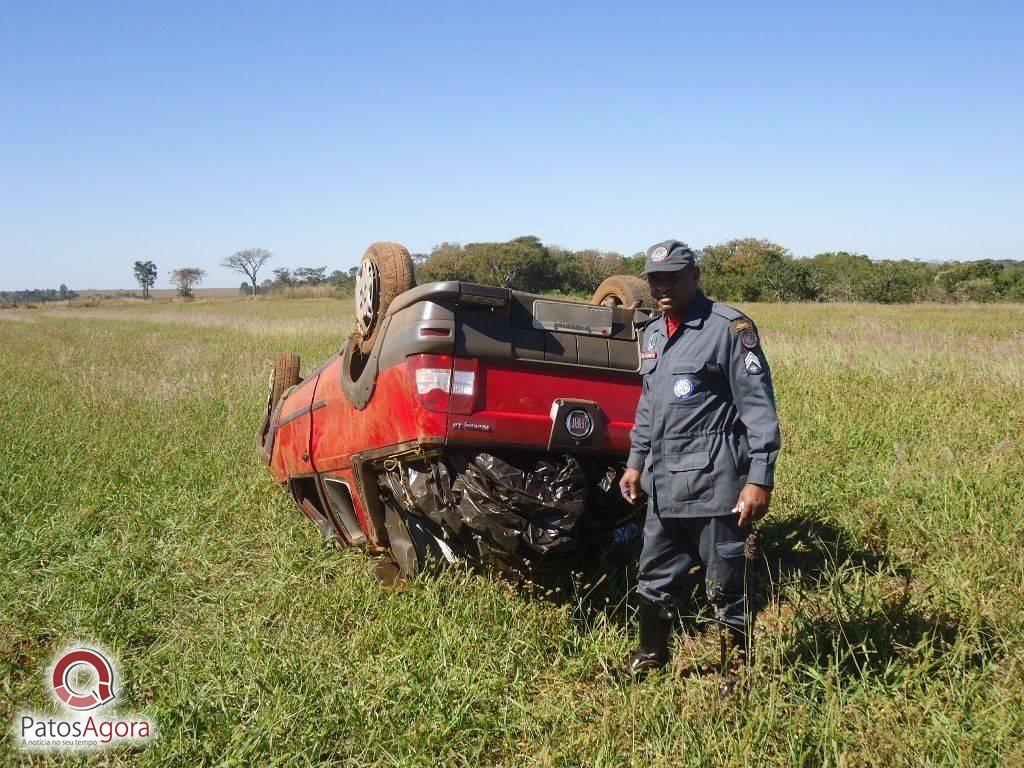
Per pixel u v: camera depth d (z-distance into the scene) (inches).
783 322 1061.1
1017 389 354.9
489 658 147.6
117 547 206.8
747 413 132.6
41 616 171.6
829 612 155.8
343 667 147.9
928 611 154.7
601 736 124.6
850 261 2655.0
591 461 170.1
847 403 340.2
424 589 170.4
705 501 134.8
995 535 186.4
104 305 4335.6
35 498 243.3
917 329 829.8
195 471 277.1
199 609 177.8
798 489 233.0
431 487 161.2
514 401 161.2
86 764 125.0
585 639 157.5
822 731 120.3
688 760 116.9
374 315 179.3
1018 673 129.0
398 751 126.5
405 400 161.2
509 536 151.3
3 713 139.4
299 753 124.9
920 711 124.5
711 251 3604.8
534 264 3555.6
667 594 145.0
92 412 389.4
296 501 247.6
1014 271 2337.6
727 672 140.2
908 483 223.9
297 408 237.3
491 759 128.8
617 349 171.3
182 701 135.4
